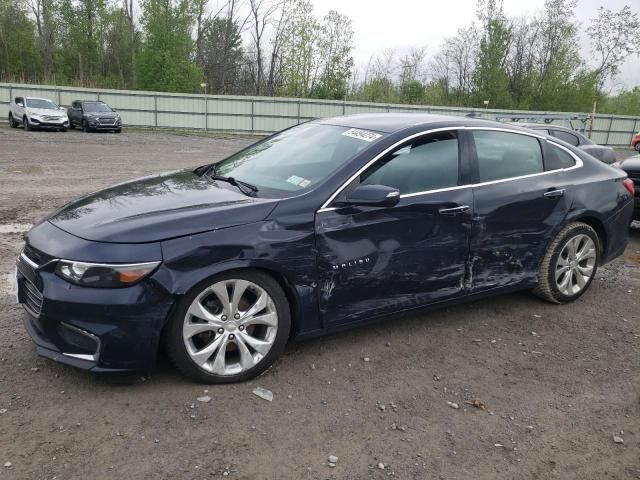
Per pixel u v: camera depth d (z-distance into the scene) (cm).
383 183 379
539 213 455
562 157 491
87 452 271
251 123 3547
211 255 315
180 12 4594
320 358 379
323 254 353
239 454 275
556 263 480
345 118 469
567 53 5341
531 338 431
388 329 432
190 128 3494
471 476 270
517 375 372
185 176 434
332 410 318
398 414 318
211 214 327
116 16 5428
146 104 3409
